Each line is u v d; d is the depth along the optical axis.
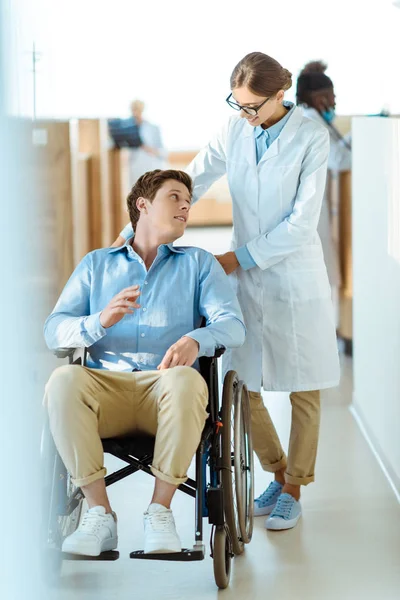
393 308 3.86
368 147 4.52
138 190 3.04
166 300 2.95
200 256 3.01
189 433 2.56
